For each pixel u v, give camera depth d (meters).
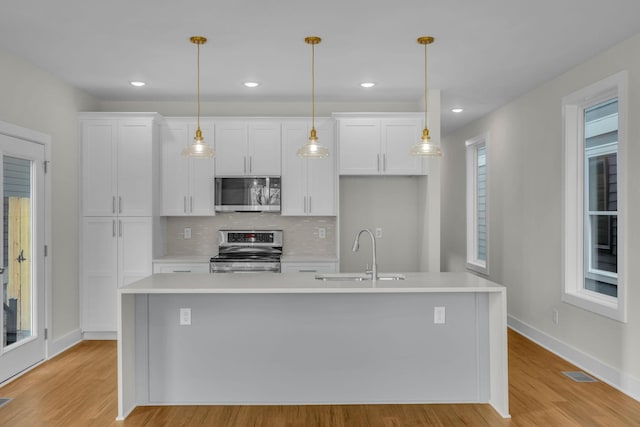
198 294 3.56
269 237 5.90
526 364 4.48
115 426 3.18
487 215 6.53
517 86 5.12
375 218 6.01
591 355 4.21
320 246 5.98
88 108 5.46
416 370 3.57
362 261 6.00
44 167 4.59
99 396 3.70
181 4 3.13
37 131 4.46
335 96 5.55
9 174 4.09
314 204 5.62
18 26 3.50
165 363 3.55
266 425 3.19
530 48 3.95
